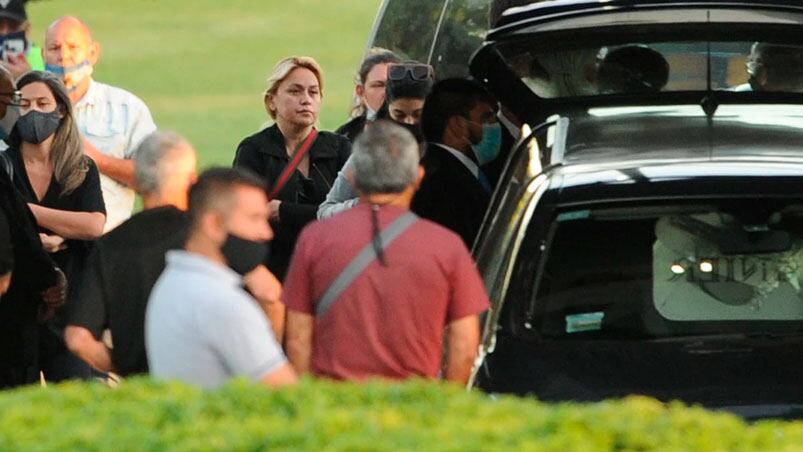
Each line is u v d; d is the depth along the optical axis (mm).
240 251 27703
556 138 31672
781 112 32594
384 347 25594
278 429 19234
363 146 25844
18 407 20641
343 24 171750
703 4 32562
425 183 33094
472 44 44750
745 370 27219
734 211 29531
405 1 46719
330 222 26016
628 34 33125
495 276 29406
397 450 18516
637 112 32719
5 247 30656
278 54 159000
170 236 27484
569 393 26688
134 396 21172
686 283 29078
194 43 163250
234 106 136625
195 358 23047
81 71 40188
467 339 25797
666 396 26562
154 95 141875
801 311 28875
